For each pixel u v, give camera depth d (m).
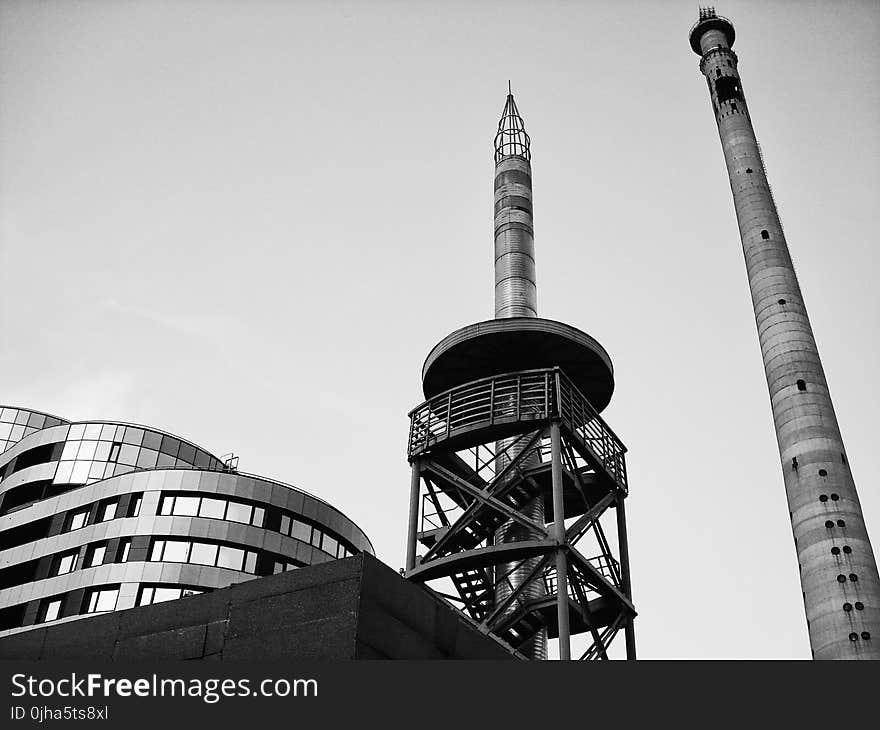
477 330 36.62
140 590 59.25
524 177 50.22
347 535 70.25
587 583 32.38
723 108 68.50
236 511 64.44
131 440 72.31
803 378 51.41
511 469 33.62
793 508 47.91
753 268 58.22
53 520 65.50
